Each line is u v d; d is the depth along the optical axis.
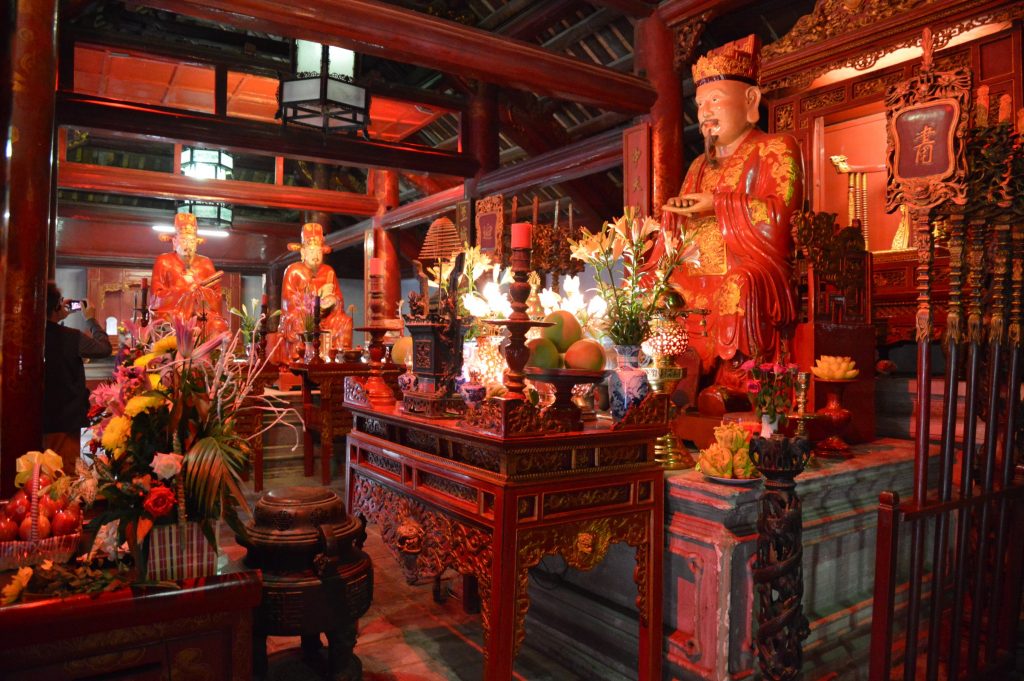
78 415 4.03
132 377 2.03
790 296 3.90
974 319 2.61
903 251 4.79
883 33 4.80
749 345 3.80
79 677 1.79
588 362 2.36
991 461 2.74
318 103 6.27
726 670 2.45
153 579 1.96
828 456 3.25
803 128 5.46
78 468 2.00
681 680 2.57
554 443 2.23
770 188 4.07
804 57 5.27
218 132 7.45
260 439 6.02
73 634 1.77
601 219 9.85
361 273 16.56
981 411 3.42
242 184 10.58
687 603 2.61
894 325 4.84
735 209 4.02
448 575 3.89
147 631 1.86
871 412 3.78
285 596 2.37
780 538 2.31
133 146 13.23
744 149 4.27
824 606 2.92
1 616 1.70
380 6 4.67
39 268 3.38
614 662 2.79
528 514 2.21
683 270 4.33
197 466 2.00
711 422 3.61
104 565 2.14
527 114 9.55
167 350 2.15
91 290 14.27
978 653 2.83
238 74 8.45
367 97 6.51
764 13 6.84
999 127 2.43
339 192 11.34
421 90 8.80
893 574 2.33
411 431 2.81
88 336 4.45
